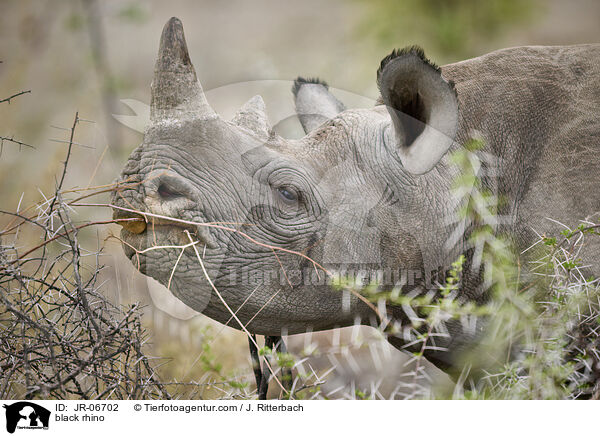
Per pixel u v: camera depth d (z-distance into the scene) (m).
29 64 19.06
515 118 8.74
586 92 8.91
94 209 12.01
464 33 22.41
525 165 8.74
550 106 8.85
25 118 17.02
